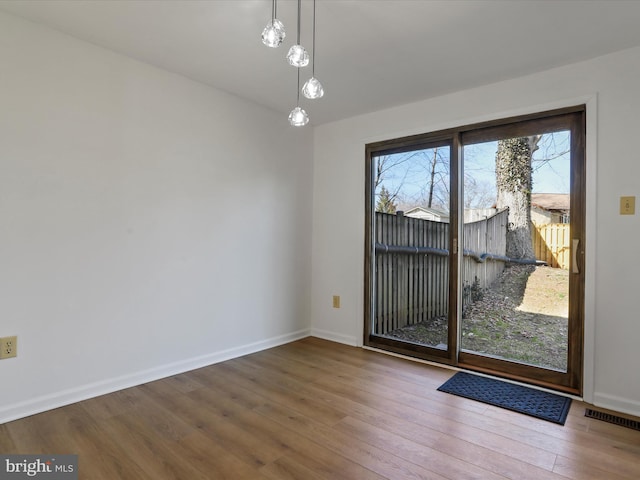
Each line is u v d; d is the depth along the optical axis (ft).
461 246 9.50
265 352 10.58
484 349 9.19
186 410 6.94
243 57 7.85
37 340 6.73
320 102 10.28
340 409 7.05
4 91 6.37
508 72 8.27
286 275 11.58
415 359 10.03
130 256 7.97
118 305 7.80
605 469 5.27
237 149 10.09
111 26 6.73
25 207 6.59
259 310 10.77
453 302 9.47
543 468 5.28
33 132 6.66
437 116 9.75
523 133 8.55
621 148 7.22
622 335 7.17
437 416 6.81
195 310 9.18
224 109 9.75
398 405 7.24
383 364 9.62
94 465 5.23
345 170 11.65
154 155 8.35
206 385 8.14
